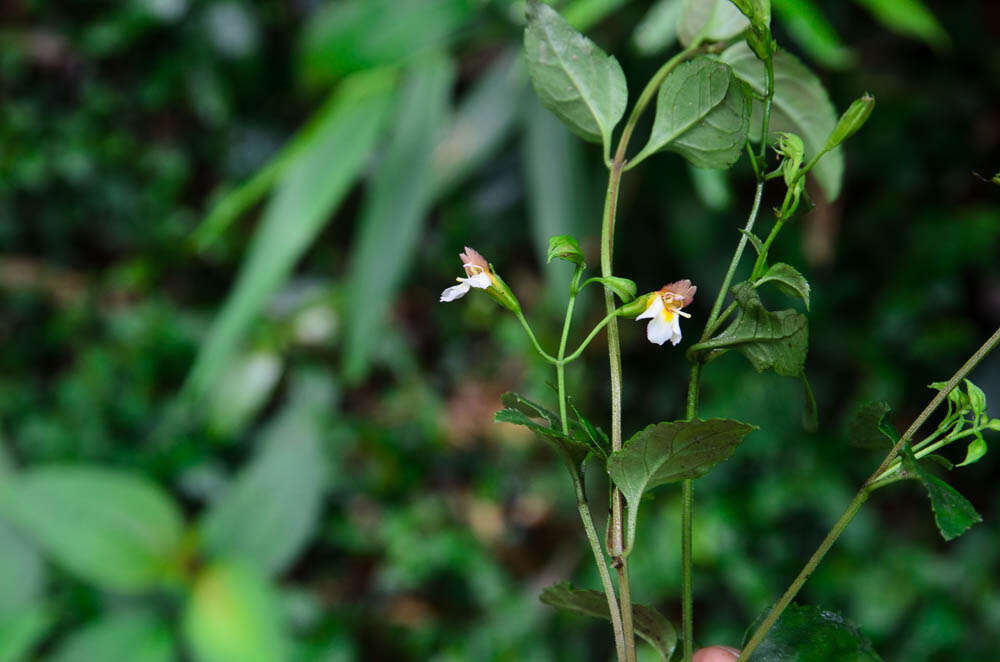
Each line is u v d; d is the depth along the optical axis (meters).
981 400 0.63
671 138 0.65
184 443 2.79
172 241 3.35
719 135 0.64
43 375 3.07
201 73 3.40
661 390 2.69
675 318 0.63
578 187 1.88
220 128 3.49
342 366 2.93
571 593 0.65
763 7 0.63
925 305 2.56
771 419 2.50
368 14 1.50
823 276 2.70
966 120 2.70
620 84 0.65
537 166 1.88
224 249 3.31
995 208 2.68
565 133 1.88
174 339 3.01
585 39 0.65
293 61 3.33
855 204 2.79
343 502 2.73
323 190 1.53
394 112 1.69
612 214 0.64
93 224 3.39
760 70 0.68
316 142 1.57
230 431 2.75
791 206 0.63
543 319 2.88
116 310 3.17
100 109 3.42
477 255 0.64
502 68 1.97
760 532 2.42
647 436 0.62
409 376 2.96
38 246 3.34
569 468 0.64
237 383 2.77
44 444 2.71
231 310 1.51
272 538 1.85
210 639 1.67
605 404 2.74
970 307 2.57
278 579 2.57
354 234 3.21
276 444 1.94
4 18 3.42
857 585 2.31
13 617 1.84
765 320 0.63
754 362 0.63
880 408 0.64
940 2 2.70
